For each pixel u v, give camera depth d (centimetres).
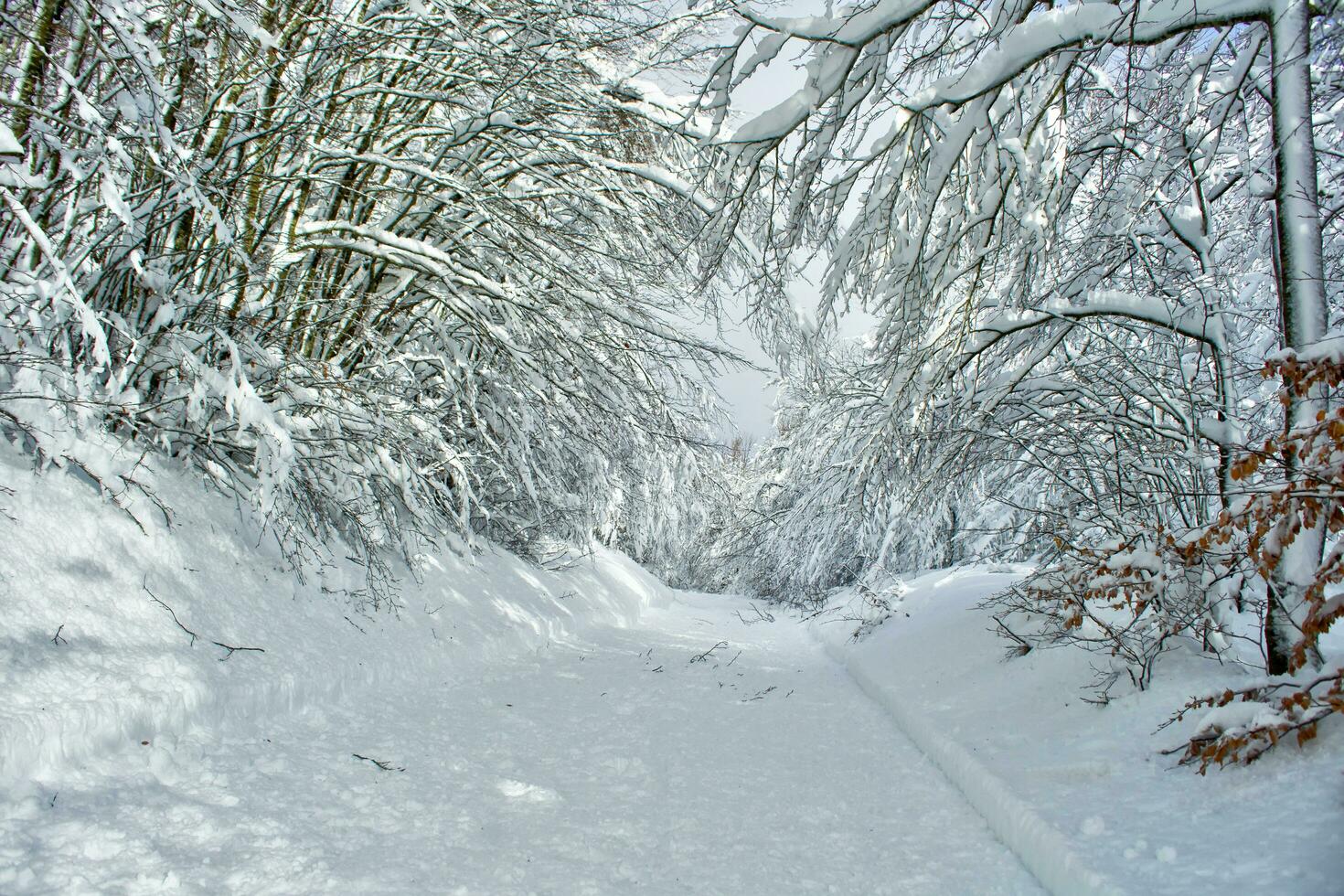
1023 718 560
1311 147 446
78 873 277
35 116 502
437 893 307
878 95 489
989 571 1104
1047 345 594
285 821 353
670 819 416
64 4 497
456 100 807
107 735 367
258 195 735
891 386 630
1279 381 662
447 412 1002
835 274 573
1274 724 354
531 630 959
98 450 518
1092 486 651
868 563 1753
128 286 592
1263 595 611
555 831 386
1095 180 666
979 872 365
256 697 473
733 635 1402
